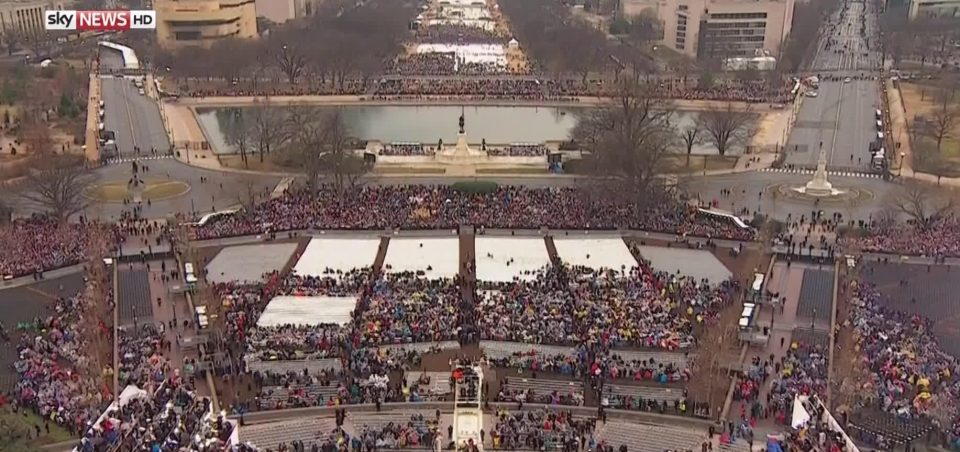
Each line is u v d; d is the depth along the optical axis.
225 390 157.62
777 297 198.50
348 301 195.00
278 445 140.50
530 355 169.38
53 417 142.62
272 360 167.25
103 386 151.62
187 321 186.38
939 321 185.88
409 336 175.88
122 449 112.19
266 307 191.62
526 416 148.88
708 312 189.50
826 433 124.56
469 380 141.00
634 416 151.38
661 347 173.38
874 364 161.25
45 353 165.62
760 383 160.62
